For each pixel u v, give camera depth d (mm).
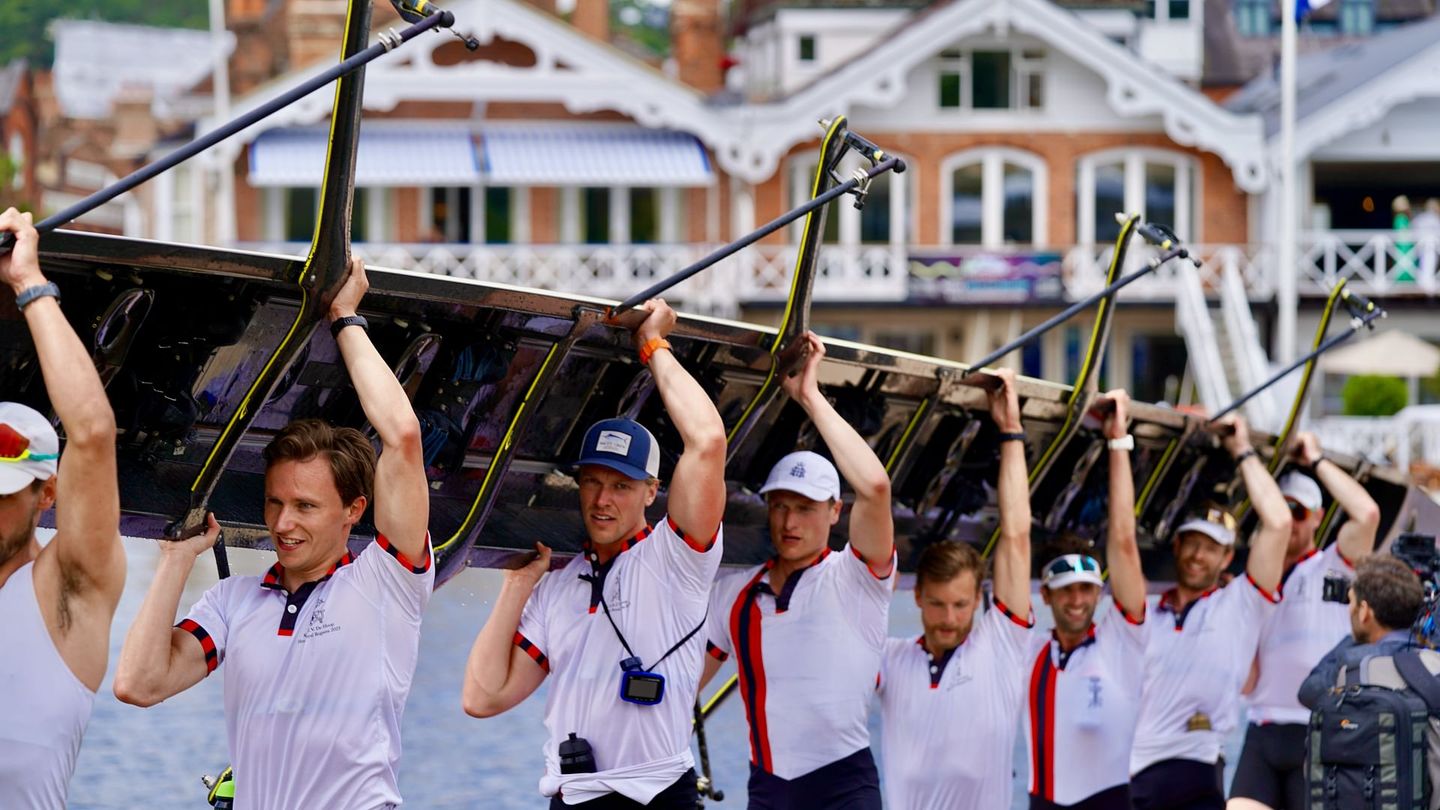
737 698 19359
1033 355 41031
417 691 18812
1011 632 9328
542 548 8055
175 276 6660
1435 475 32219
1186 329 39406
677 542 7641
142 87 64188
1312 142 39469
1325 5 34719
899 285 39875
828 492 8367
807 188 40312
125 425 6957
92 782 14234
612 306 7688
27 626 5586
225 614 6625
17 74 71875
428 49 38375
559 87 38781
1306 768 9172
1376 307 11969
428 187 39812
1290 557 12133
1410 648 9055
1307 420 35344
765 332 8492
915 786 9219
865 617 8469
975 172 40781
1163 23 47312
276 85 37969
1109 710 10188
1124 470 10406
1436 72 39062
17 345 6441
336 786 6500
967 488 10602
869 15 44250
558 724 7773
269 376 6848
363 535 7738
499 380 7824
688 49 46469
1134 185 40750
